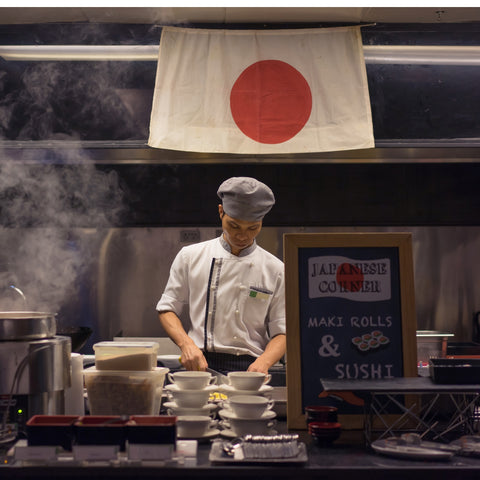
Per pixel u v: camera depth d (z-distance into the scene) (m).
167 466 1.24
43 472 1.24
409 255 1.72
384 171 4.24
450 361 1.54
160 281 4.14
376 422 1.62
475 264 4.18
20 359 1.48
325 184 4.24
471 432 1.54
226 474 1.23
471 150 3.76
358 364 1.68
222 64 3.24
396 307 1.71
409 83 3.95
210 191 4.21
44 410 1.50
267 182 4.23
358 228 4.23
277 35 3.27
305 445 1.42
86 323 4.13
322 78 3.24
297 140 3.22
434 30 3.43
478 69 3.95
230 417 1.47
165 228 4.16
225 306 2.40
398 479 1.23
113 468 1.24
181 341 2.21
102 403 1.58
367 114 3.21
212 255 2.51
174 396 1.56
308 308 1.70
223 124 3.22
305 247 1.72
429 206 4.24
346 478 1.23
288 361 1.66
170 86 3.22
